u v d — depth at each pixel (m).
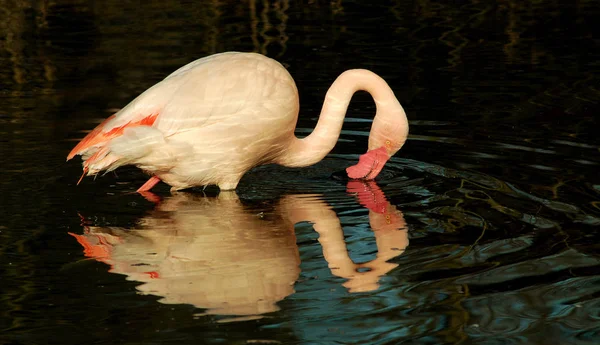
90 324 7.04
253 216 9.98
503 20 21.33
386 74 16.66
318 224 9.65
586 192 10.40
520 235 9.02
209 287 7.83
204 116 10.48
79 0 23.77
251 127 10.68
